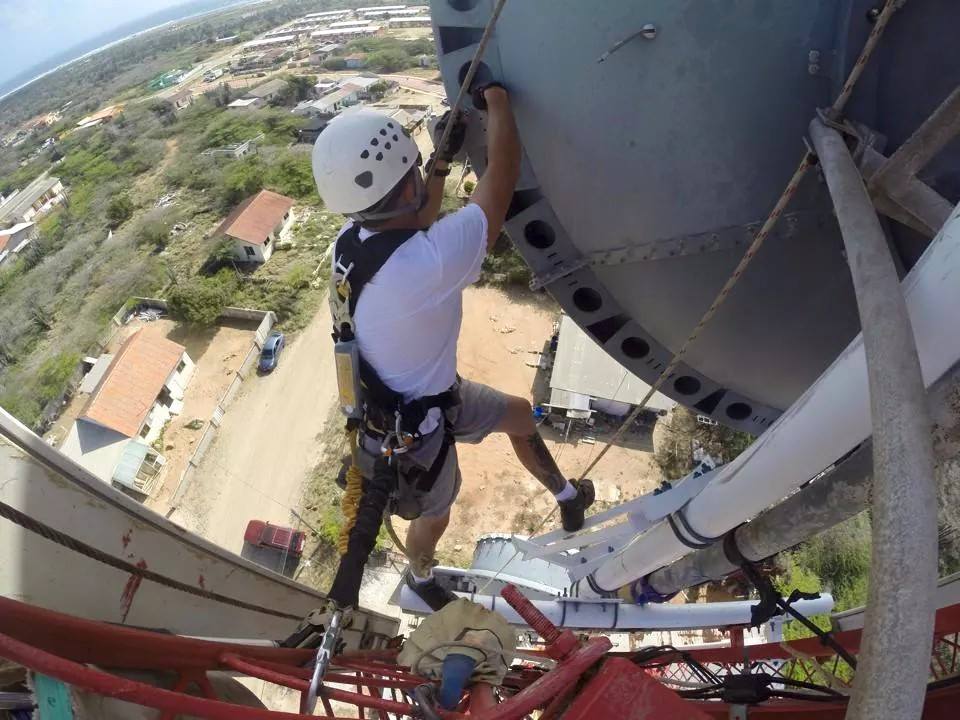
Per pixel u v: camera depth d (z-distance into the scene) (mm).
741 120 3154
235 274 30031
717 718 4137
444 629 2482
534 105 3604
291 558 19547
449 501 4113
